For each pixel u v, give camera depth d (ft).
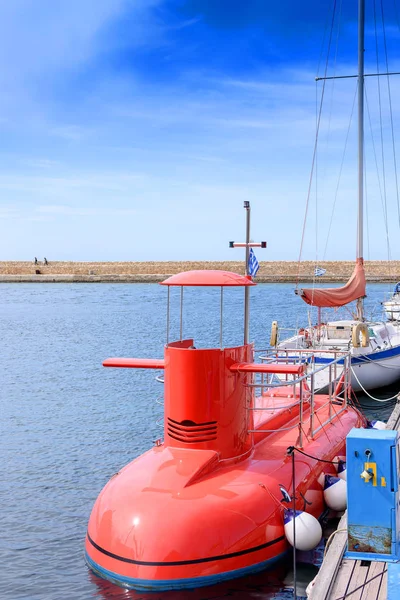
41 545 31.42
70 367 84.43
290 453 27.96
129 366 31.01
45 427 53.98
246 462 29.58
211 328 121.08
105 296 226.58
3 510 35.96
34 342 110.42
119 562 24.56
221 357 28.60
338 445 35.53
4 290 264.11
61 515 35.24
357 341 57.36
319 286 256.52
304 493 29.35
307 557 28.17
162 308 173.58
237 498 25.99
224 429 28.78
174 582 23.86
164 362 29.71
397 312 96.53
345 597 19.88
